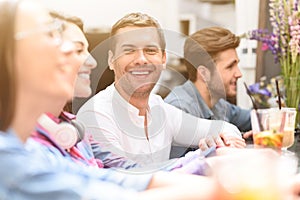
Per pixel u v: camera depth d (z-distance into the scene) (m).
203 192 0.63
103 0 2.42
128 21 1.00
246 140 1.53
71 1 2.15
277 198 0.62
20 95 0.64
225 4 2.52
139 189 0.80
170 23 2.71
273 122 1.30
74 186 0.59
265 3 2.08
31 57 0.62
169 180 0.81
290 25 1.67
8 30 0.62
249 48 2.14
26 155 0.61
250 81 2.18
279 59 1.80
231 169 0.64
